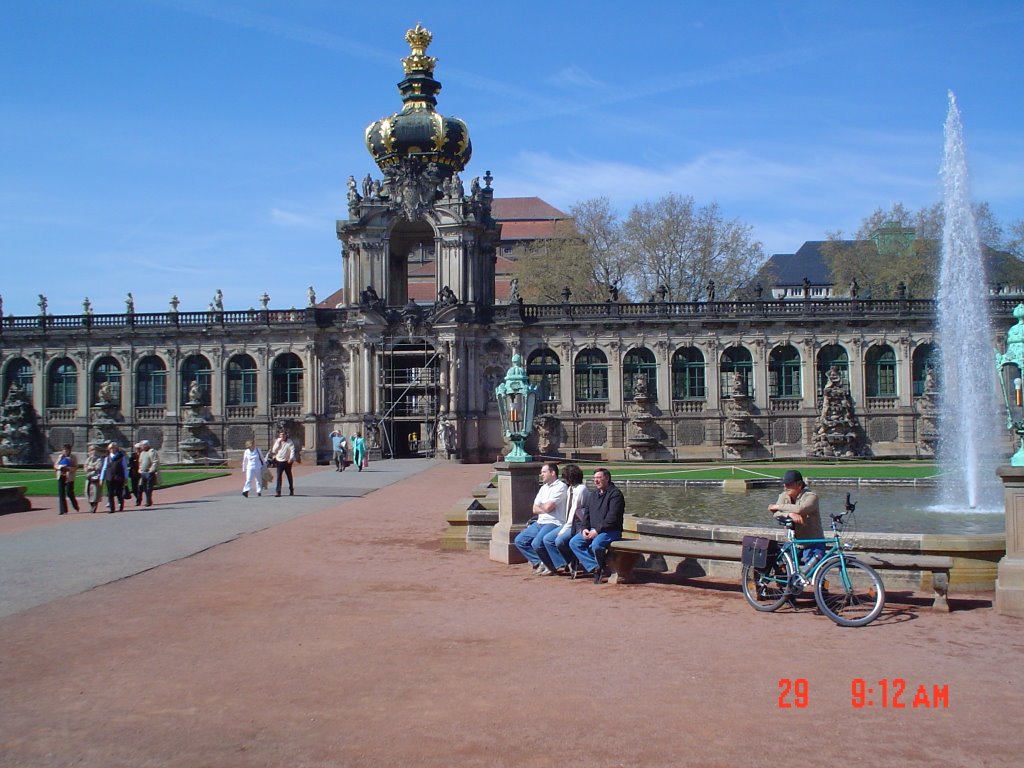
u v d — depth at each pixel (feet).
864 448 258.37
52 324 277.23
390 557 81.76
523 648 49.55
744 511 110.01
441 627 54.80
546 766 33.22
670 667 45.37
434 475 195.52
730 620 55.31
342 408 266.98
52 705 40.50
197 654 48.78
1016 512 55.47
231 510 122.93
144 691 42.39
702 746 34.91
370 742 35.76
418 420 260.83
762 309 262.26
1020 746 34.81
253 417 268.41
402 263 296.10
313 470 224.94
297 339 268.00
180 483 180.65
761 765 33.12
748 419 257.55
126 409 272.72
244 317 270.46
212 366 270.87
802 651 47.85
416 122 273.13
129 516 116.57
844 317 259.60
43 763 33.99
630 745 35.09
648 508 114.62
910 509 111.34
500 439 263.49
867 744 35.04
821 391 261.24
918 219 352.90
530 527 74.23
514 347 263.90
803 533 57.47
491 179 285.23
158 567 76.33
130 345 273.33
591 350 264.52
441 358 261.24
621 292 357.82
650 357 263.90
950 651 47.44
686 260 347.97
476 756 34.22
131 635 53.01
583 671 44.91
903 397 260.01
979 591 60.59
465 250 266.16
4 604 61.41
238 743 35.81
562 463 225.56
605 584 67.56
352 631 53.88
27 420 271.90
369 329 260.21
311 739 36.14
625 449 261.44
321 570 75.10
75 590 66.18
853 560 54.85
